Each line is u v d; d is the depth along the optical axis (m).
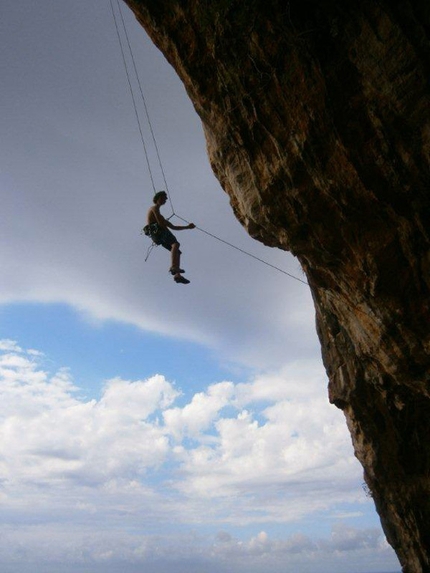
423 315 10.89
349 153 9.67
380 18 8.39
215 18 9.57
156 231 12.49
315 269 12.91
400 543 16.23
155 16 10.27
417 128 8.89
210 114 11.05
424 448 15.48
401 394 14.46
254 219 11.92
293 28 9.05
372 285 11.06
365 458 16.72
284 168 10.55
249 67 9.86
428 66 8.30
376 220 10.45
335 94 9.36
